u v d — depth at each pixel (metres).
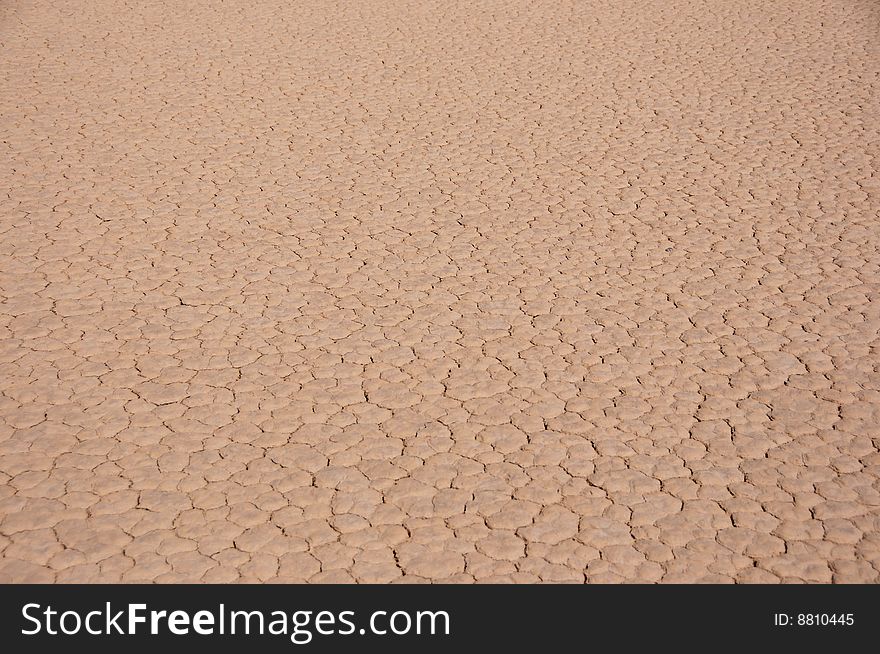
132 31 10.55
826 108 8.58
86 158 7.63
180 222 6.74
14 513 4.18
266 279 6.08
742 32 10.55
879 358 5.30
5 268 6.10
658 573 3.97
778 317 5.69
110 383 5.07
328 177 7.42
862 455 4.59
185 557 4.01
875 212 6.85
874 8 11.16
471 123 8.39
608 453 4.62
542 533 4.16
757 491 4.38
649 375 5.20
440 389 5.07
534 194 7.18
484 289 6.00
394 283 6.06
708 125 8.30
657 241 6.53
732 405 4.96
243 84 9.19
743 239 6.54
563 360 5.32
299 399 4.98
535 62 9.79
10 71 9.32
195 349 5.38
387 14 11.27
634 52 10.03
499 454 4.61
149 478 4.41
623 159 7.71
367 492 4.37
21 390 4.98
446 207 7.00
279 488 4.38
